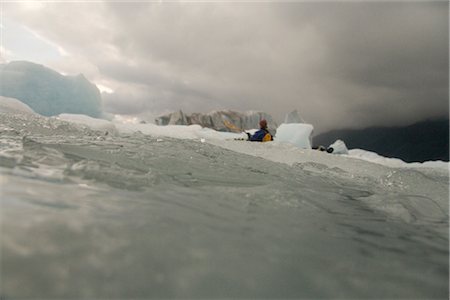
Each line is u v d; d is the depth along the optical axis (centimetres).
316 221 108
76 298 47
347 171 300
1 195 81
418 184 230
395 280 67
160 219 85
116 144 237
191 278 57
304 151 416
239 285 57
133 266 58
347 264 73
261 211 110
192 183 143
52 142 204
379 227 109
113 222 77
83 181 113
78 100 1193
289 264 69
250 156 304
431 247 92
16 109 551
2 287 46
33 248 58
